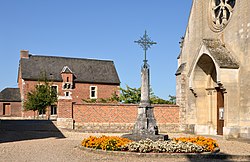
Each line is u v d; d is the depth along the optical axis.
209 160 11.11
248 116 17.62
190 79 22.33
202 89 22.25
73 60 59.03
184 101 24.16
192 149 11.82
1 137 18.00
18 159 10.65
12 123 25.39
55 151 12.55
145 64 15.66
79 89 55.22
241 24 18.48
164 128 24.06
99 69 59.12
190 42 24.00
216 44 20.12
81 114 22.55
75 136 19.11
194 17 23.61
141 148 11.62
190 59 23.91
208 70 22.02
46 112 50.91
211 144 12.66
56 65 56.62
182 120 24.05
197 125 22.27
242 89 18.22
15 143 15.20
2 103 53.25
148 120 14.98
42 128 22.45
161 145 11.85
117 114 23.22
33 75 52.81
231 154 11.93
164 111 24.25
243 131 17.83
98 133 21.45
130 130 23.20
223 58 18.84
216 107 21.70
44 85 46.00
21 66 53.72
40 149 13.10
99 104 22.97
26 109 45.66
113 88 57.59
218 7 21.23
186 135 21.48
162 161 10.61
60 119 22.05
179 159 11.10
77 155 11.61
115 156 11.43
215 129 21.67
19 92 55.28
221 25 20.52
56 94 46.72
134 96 32.25
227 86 18.41
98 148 12.40
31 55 56.56
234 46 19.08
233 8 19.41
